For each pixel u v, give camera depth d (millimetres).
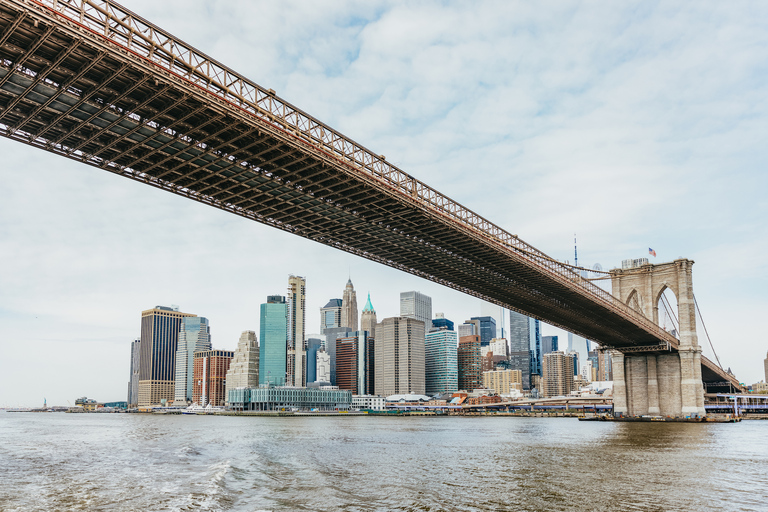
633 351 179375
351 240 97375
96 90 51156
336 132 69750
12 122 56750
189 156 64125
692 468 61312
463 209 97125
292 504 41594
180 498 44250
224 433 148000
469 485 49781
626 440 103750
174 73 51438
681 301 172625
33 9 42875
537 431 147625
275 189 73500
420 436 128625
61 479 55938
